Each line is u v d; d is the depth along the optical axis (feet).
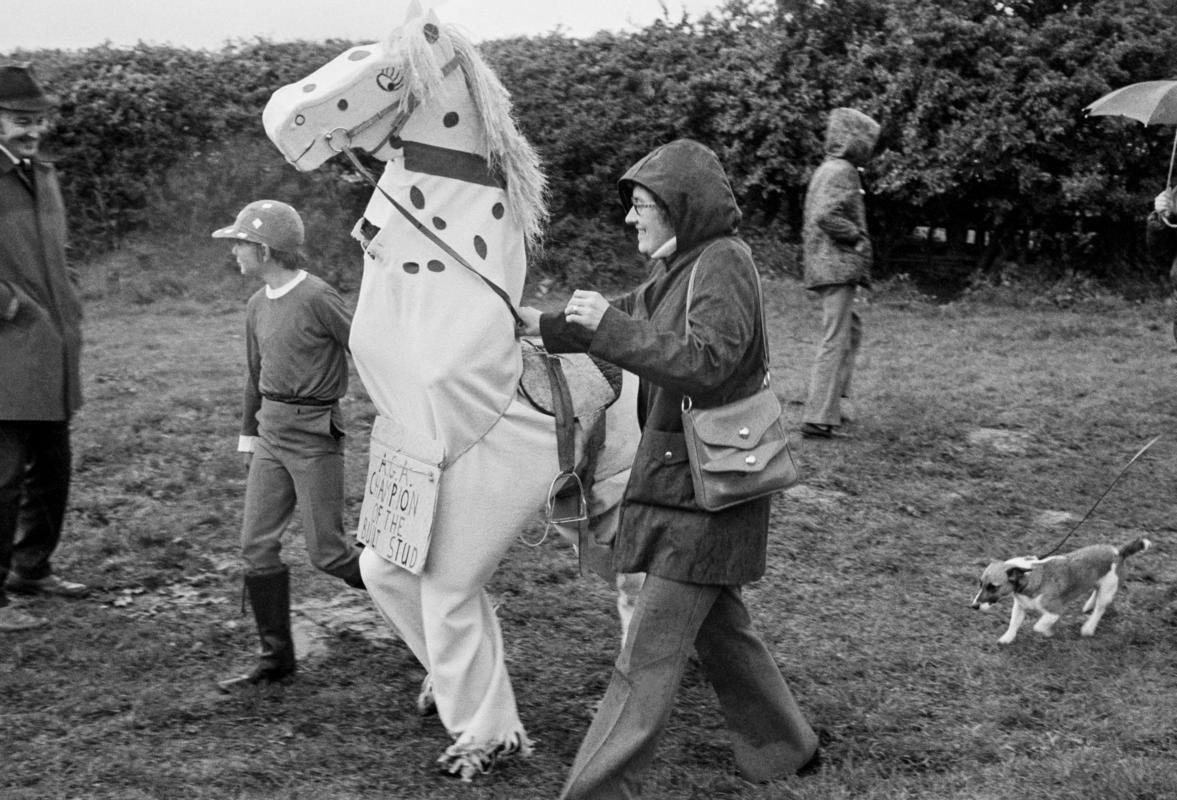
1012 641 18.42
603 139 50.62
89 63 51.01
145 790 13.48
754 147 50.67
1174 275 26.18
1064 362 36.52
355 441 27.14
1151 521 24.17
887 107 48.06
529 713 15.89
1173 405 31.48
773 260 50.11
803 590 20.59
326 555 16.24
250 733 15.03
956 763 14.58
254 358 16.61
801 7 50.24
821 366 27.89
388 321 13.76
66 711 15.48
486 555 13.85
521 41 52.75
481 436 13.66
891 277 50.47
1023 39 47.19
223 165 50.16
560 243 50.24
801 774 13.96
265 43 52.54
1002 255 49.93
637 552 12.57
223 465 25.04
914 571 21.59
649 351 11.77
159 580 20.07
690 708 16.11
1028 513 24.62
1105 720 15.66
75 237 49.70
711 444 12.22
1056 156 47.21
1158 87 26.11
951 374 34.42
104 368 33.32
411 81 13.37
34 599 19.16
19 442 18.01
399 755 14.52
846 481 25.58
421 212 13.62
